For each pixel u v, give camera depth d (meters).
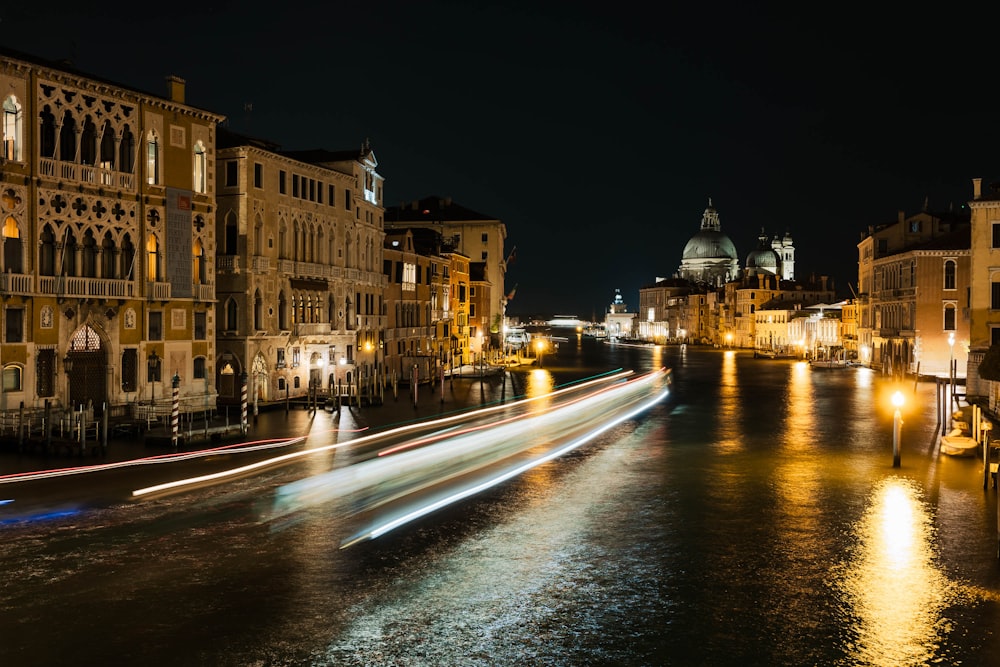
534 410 46.31
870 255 88.50
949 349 67.88
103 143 35.66
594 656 11.76
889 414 43.59
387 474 24.77
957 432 29.55
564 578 15.02
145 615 13.15
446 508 20.27
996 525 18.83
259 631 12.52
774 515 19.78
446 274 81.12
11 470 25.30
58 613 13.24
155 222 37.78
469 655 11.76
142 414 35.41
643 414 44.09
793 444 31.92
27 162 32.22
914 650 11.98
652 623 12.95
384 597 13.98
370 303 59.72
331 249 52.84
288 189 47.84
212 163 41.09
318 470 25.52
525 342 170.62
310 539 17.39
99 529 18.22
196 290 39.84
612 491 22.48
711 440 33.12
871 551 16.78
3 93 31.33
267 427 37.09
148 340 37.44
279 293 47.00
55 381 33.34
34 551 16.56
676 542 17.38
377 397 48.97
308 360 50.34
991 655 11.81
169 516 19.39
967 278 67.19
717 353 142.00
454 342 85.50
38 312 32.59
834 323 116.12
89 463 26.67
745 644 12.19
